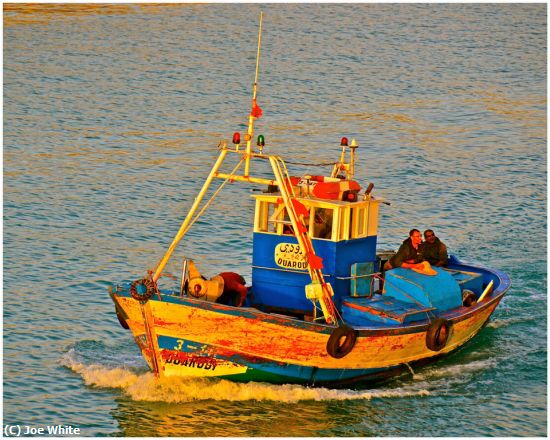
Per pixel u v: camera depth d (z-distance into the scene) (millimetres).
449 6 156250
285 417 41750
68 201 71812
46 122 92562
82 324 50875
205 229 66438
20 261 59812
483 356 48938
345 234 44875
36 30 130500
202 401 42625
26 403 42375
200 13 146500
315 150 85625
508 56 125000
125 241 64188
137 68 112875
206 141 88312
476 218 70688
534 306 55344
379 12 150250
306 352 42500
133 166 80625
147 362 43562
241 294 44906
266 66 115375
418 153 85500
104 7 147875
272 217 45062
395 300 46344
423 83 111062
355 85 109062
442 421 41938
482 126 95312
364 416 42094
